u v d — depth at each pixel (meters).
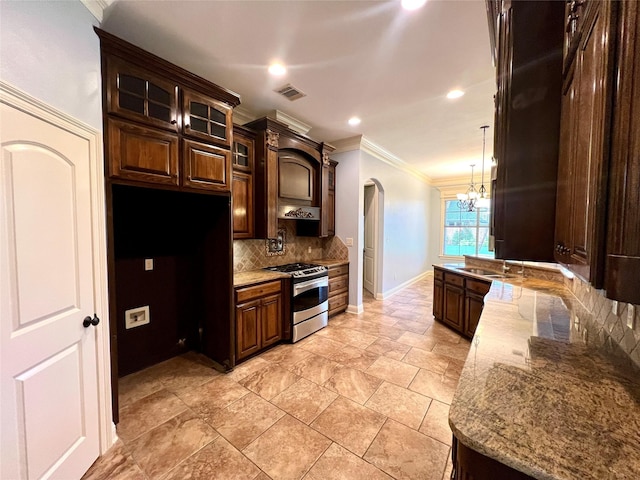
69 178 1.43
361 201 4.38
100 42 1.67
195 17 1.76
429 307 4.80
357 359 2.87
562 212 1.14
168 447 1.71
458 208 7.66
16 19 1.16
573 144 0.98
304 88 2.69
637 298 0.58
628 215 0.58
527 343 1.35
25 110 1.20
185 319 3.02
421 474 1.53
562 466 0.63
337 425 1.91
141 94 1.88
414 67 2.32
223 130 2.42
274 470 1.56
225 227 2.58
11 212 1.15
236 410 2.06
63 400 1.39
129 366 2.58
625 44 0.58
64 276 1.40
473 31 1.88
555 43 1.22
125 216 2.52
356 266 4.40
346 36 1.95
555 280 2.93
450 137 4.15
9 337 1.13
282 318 3.25
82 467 1.50
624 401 0.87
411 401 2.17
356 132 3.98
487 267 3.74
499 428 0.76
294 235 4.19
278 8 1.68
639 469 0.62
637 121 0.57
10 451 1.13
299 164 3.64
